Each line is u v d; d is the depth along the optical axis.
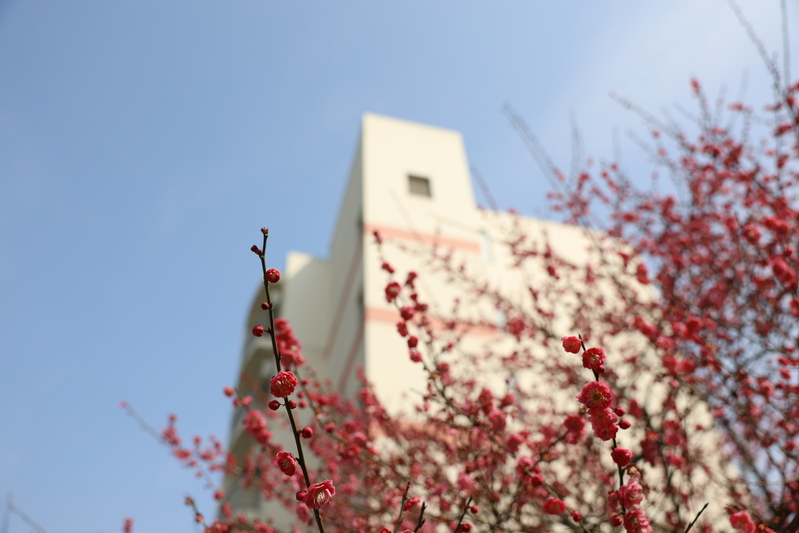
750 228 5.94
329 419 5.03
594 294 9.20
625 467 2.74
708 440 7.46
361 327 13.16
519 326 8.45
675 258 8.30
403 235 14.40
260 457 7.54
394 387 11.36
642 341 8.59
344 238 17.67
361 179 16.28
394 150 16.75
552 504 3.30
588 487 6.75
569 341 2.79
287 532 7.33
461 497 4.71
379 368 11.75
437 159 16.95
